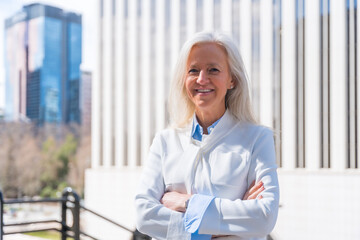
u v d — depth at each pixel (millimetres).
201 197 1201
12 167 64125
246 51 23562
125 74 30062
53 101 99188
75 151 69438
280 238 21281
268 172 1233
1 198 3066
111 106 30531
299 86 21344
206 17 25891
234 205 1169
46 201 3410
